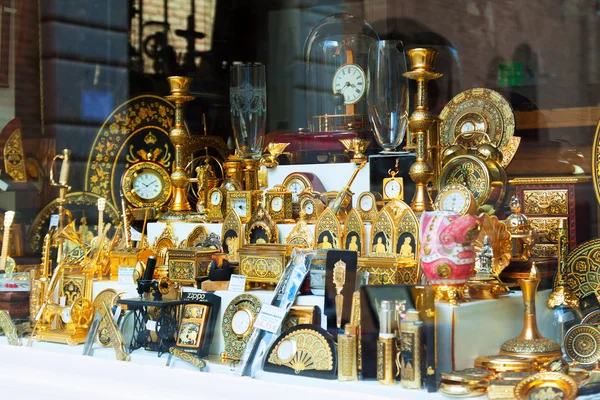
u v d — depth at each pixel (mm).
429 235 3031
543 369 2854
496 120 3867
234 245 3838
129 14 4973
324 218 3621
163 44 4922
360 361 3014
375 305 3000
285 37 4602
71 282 4082
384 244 3432
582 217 3346
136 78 4852
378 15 4512
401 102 3787
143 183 4605
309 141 4094
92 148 4754
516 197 3463
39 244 4578
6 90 4902
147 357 3641
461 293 3039
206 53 4832
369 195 3621
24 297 4199
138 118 4773
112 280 4074
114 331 3766
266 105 4477
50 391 3840
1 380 4008
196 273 3729
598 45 3586
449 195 3156
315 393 3066
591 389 2748
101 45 4883
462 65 4129
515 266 3242
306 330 3191
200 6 4922
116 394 3645
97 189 4695
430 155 3641
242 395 3273
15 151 4824
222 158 4539
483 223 3082
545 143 3654
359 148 3881
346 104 4160
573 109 3605
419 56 3730
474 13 4152
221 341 3543
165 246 4145
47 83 4891
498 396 2723
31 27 4906
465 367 2936
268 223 3754
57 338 3963
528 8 3873
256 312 3469
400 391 2908
